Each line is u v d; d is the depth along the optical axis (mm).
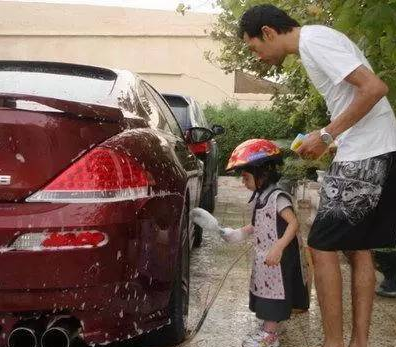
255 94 19469
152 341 3561
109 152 2846
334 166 3141
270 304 3441
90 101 3254
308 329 4039
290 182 9820
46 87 3443
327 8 4840
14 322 2746
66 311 2730
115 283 2758
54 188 2740
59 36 19266
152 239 2971
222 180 16125
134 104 3623
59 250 2660
